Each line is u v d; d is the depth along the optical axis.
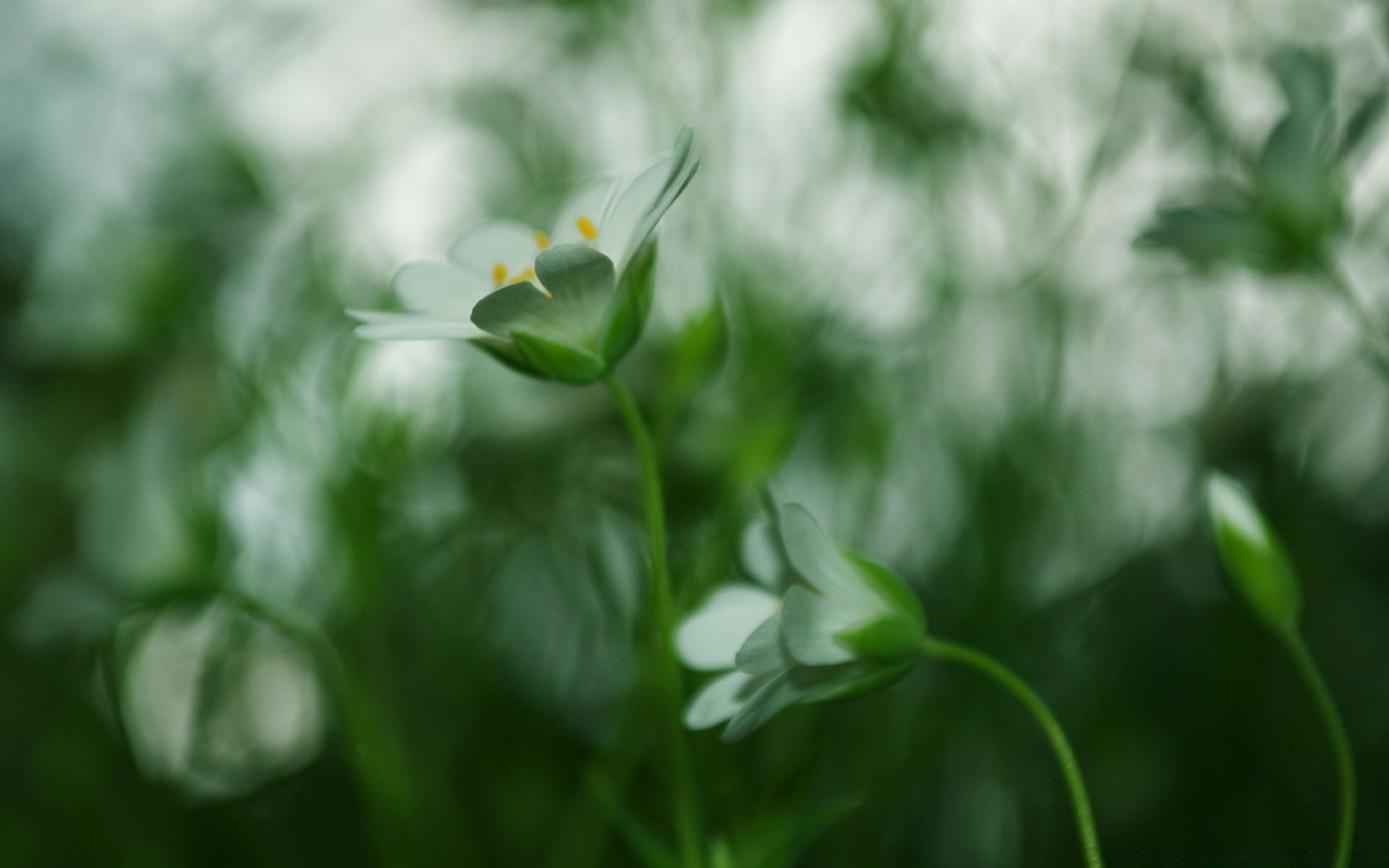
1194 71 0.29
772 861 0.21
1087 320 0.29
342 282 0.26
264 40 0.32
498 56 0.32
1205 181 0.28
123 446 0.24
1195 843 0.25
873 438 0.26
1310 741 0.26
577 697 0.27
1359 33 0.29
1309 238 0.23
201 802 0.26
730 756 0.23
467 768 0.26
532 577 0.28
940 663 0.27
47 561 0.27
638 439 0.20
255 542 0.24
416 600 0.27
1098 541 0.29
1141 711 0.27
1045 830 0.26
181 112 0.31
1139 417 0.30
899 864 0.26
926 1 0.29
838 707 0.25
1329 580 0.27
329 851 0.26
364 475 0.24
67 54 0.35
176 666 0.27
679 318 0.26
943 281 0.29
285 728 0.27
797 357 0.26
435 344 0.26
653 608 0.23
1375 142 0.26
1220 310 0.29
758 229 0.27
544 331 0.20
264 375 0.24
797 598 0.20
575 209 0.21
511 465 0.26
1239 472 0.28
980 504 0.27
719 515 0.23
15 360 0.29
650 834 0.21
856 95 0.28
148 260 0.28
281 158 0.30
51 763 0.25
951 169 0.29
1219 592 0.27
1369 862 0.25
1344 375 0.29
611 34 0.30
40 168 0.37
